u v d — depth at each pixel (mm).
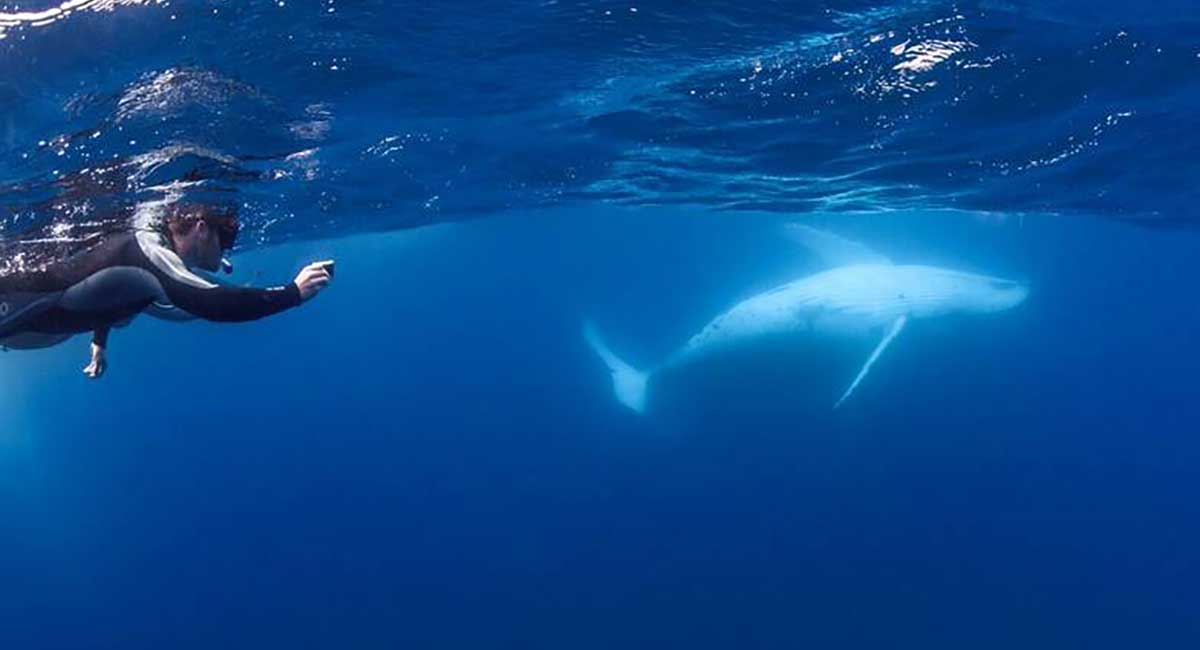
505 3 7469
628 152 11375
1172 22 8594
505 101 8969
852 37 8305
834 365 17188
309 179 10508
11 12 6535
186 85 7293
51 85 6895
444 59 7879
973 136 10789
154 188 8586
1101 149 11391
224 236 5316
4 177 7469
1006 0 8398
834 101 9586
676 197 15344
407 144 10062
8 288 4633
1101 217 17328
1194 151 11398
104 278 4562
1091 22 8555
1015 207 15797
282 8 6984
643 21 7855
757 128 10422
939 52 8750
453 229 19125
